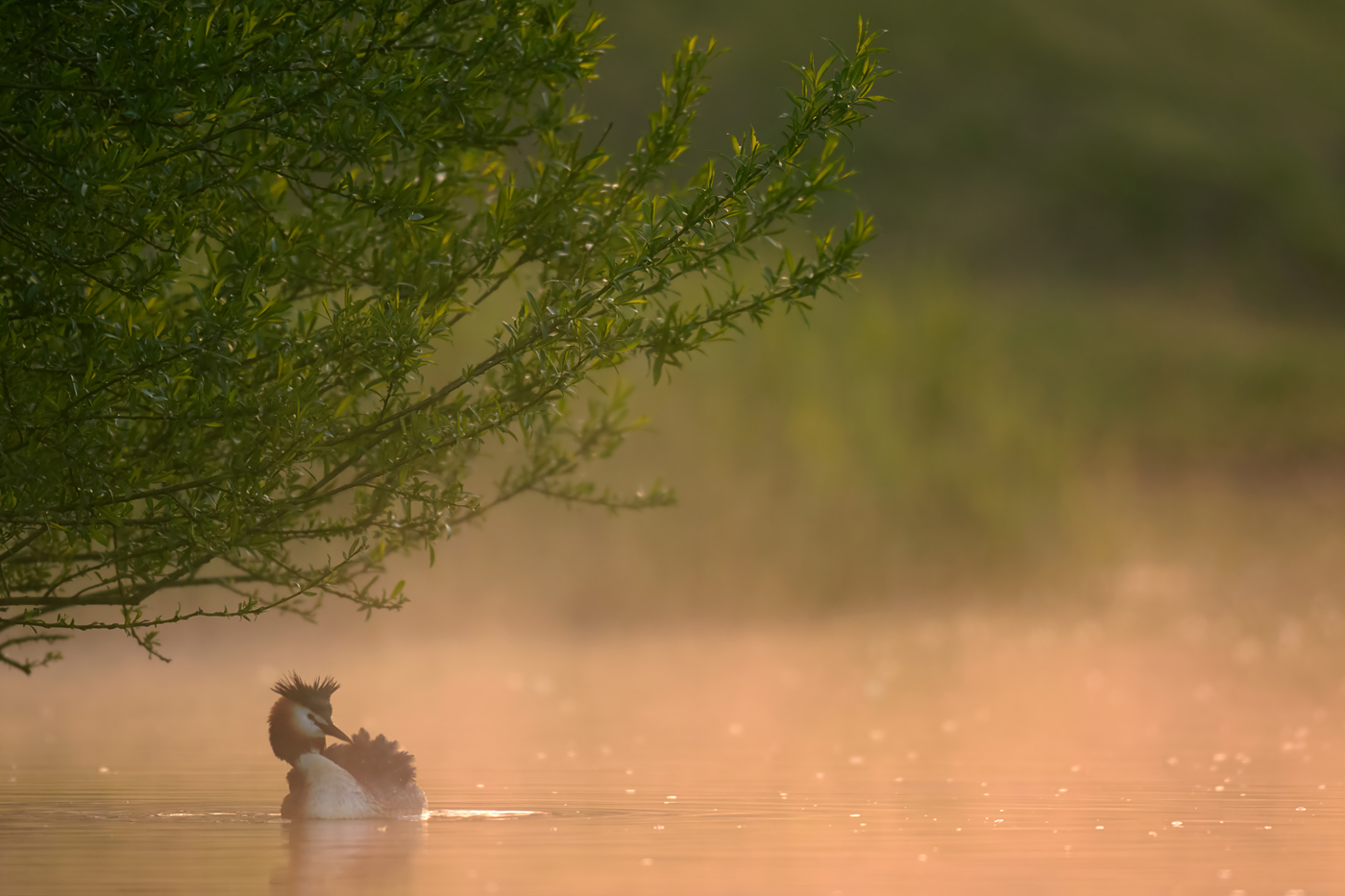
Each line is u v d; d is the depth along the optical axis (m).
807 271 26.11
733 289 26.11
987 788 33.31
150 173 23.78
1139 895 20.66
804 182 25.92
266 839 25.66
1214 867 22.89
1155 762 38.84
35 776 36.38
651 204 25.22
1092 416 145.25
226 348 24.02
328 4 25.09
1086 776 35.78
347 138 24.47
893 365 102.69
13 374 24.61
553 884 21.28
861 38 25.08
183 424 24.59
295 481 25.66
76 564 31.45
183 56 22.88
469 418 25.73
